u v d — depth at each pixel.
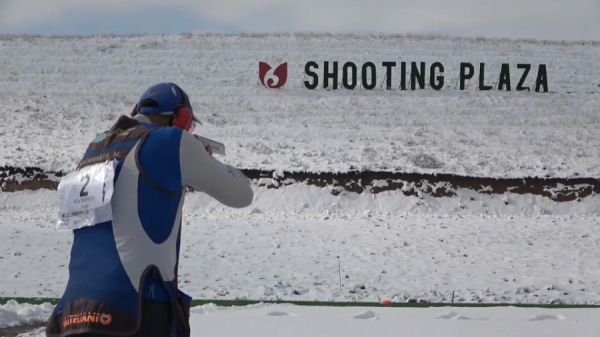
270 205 61.94
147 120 10.50
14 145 76.19
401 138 88.38
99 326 9.27
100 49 133.25
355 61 132.75
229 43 140.62
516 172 68.44
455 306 26.41
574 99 114.94
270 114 101.50
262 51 136.62
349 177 64.69
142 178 9.71
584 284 36.16
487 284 35.72
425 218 57.47
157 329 9.59
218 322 19.80
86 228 9.77
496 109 107.81
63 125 90.88
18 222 51.41
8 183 62.81
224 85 117.50
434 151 81.38
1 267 36.69
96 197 9.62
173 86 10.72
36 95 108.00
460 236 48.97
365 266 39.44
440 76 117.75
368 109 105.88
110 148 10.01
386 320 20.30
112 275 9.44
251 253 42.00
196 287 33.41
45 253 40.44
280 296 31.36
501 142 88.88
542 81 118.75
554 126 99.56
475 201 63.75
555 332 18.97
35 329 20.38
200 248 43.03
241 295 31.45
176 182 9.84
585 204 64.31
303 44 141.88
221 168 10.16
